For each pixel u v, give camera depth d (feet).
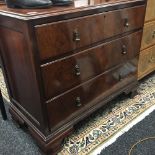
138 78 4.96
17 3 2.92
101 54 3.55
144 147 3.51
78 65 3.23
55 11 2.69
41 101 2.95
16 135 3.86
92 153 3.44
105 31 3.40
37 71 2.73
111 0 3.53
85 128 3.96
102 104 4.05
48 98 3.02
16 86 3.60
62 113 3.34
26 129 3.99
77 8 2.90
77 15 2.87
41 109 3.03
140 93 4.95
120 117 4.21
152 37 4.73
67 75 3.14
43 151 3.36
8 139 3.77
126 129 3.90
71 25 2.85
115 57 3.88
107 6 3.22
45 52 2.70
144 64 4.93
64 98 3.26
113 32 3.56
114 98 4.55
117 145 3.56
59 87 3.10
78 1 3.42
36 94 2.97
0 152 3.50
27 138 3.78
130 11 3.68
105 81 3.92
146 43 4.64
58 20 2.68
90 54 3.34
